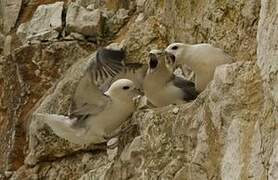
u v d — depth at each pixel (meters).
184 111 12.33
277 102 10.15
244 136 10.95
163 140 12.52
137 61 16.78
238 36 13.93
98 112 13.36
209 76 12.45
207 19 14.91
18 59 19.19
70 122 13.73
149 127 12.82
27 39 19.95
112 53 13.48
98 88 13.23
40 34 19.67
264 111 10.62
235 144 11.06
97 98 13.28
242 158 10.82
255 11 13.60
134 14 19.30
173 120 12.49
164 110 12.77
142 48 16.88
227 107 11.35
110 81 13.56
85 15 19.45
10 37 21.23
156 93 12.90
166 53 12.77
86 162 16.30
